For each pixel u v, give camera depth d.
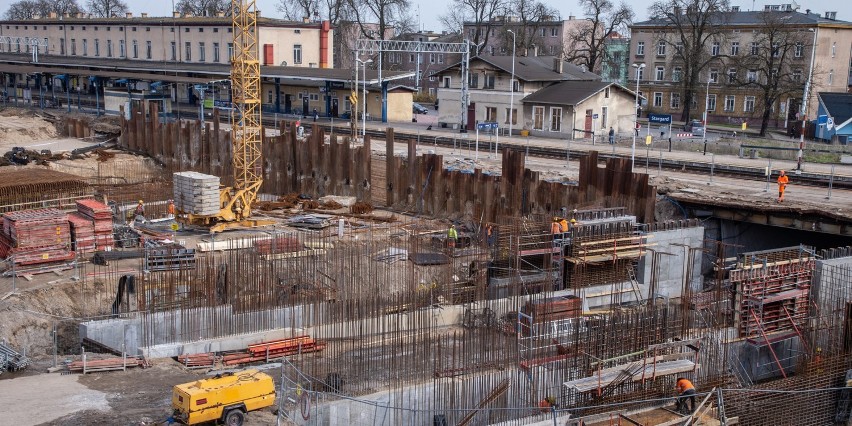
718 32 90.12
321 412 25.56
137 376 28.23
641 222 43.19
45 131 74.44
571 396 27.05
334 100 88.25
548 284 35.53
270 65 96.19
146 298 33.28
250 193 48.62
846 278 34.81
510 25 126.12
